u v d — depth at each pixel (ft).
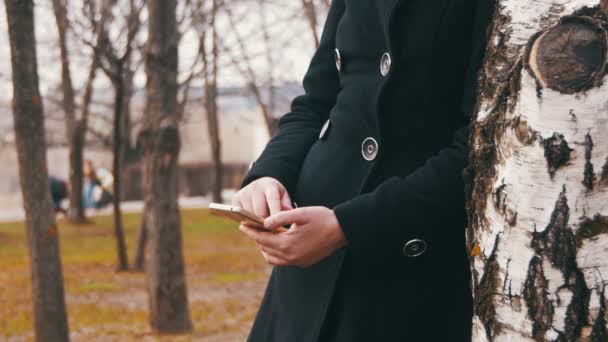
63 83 51.72
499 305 3.47
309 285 4.65
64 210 66.08
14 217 66.03
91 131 58.23
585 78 3.10
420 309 4.35
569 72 3.12
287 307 4.84
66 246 43.47
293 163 5.10
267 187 4.74
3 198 87.20
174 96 21.02
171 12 20.74
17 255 38.68
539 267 3.28
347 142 4.68
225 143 102.83
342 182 4.62
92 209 70.38
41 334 15.39
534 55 3.21
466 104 4.22
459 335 4.37
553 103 3.13
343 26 4.90
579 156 3.13
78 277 31.73
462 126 4.46
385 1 4.41
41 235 15.28
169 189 21.09
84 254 39.88
